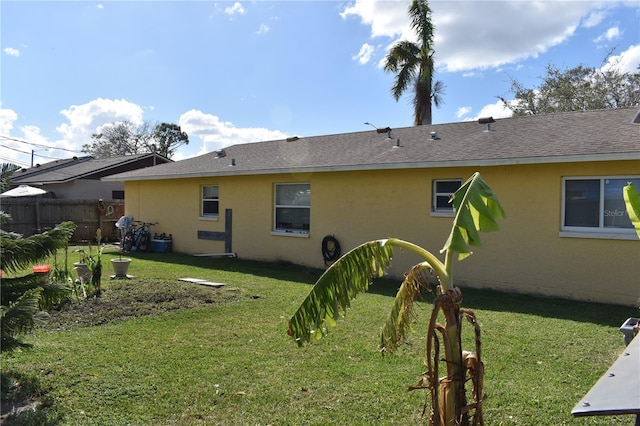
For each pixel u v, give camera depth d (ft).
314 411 12.19
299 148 48.08
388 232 35.01
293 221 41.55
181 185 50.65
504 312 23.48
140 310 22.58
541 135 31.78
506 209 29.68
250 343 17.71
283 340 18.12
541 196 28.40
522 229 29.12
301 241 40.42
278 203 42.63
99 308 22.62
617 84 82.53
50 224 63.05
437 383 7.72
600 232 26.43
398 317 9.32
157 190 53.21
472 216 8.81
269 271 36.83
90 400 12.62
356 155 38.65
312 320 9.43
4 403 12.41
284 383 13.96
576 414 5.30
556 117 36.04
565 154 26.48
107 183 79.92
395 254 34.50
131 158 84.99
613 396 5.43
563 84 86.17
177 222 51.16
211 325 20.22
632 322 14.23
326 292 9.46
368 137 45.29
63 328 19.47
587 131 30.09
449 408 7.89
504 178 29.73
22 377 14.02
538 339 18.45
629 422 11.50
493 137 34.27
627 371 6.17
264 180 43.14
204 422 11.59
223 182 46.62
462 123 41.57
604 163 26.17
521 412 12.06
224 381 14.05
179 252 50.88
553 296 27.94
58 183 77.77
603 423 11.46
